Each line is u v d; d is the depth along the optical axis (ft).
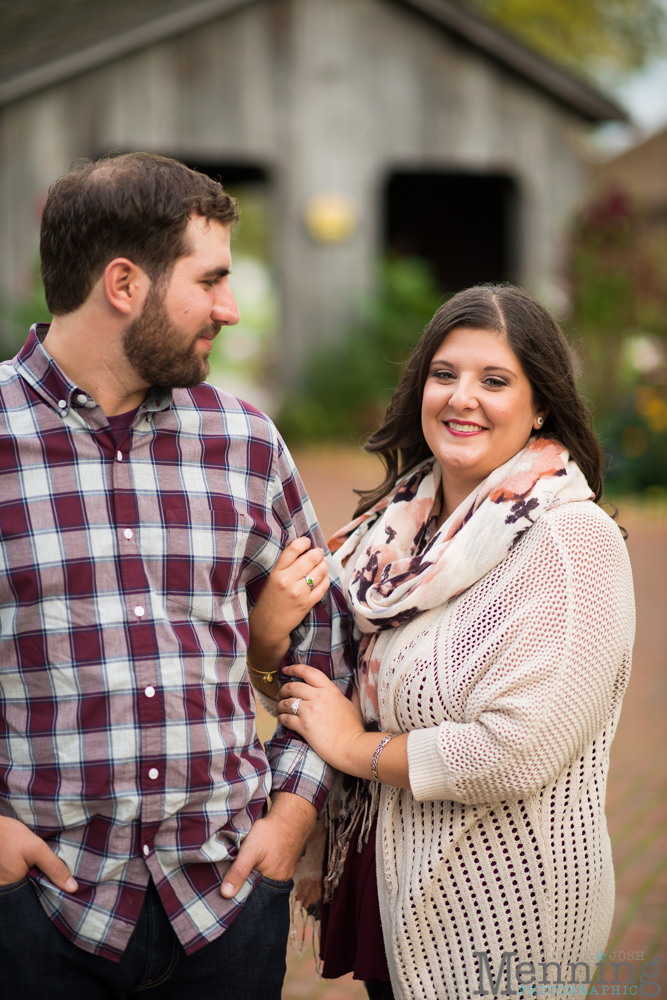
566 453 6.05
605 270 35.42
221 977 5.74
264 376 60.49
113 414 5.73
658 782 12.80
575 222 36.88
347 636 6.73
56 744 5.43
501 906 5.78
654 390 31.99
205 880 5.67
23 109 34.63
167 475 5.76
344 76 38.24
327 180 38.73
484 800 5.57
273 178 38.45
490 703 5.45
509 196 47.24
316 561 6.48
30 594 5.42
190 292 5.46
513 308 5.98
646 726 14.51
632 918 10.05
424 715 5.84
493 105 39.58
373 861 6.28
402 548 6.48
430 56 38.83
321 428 38.93
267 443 6.26
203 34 36.45
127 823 5.45
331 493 29.17
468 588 5.91
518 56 38.58
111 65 35.47
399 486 6.72
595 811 5.94
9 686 5.48
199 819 5.63
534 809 5.73
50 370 5.59
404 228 51.78
